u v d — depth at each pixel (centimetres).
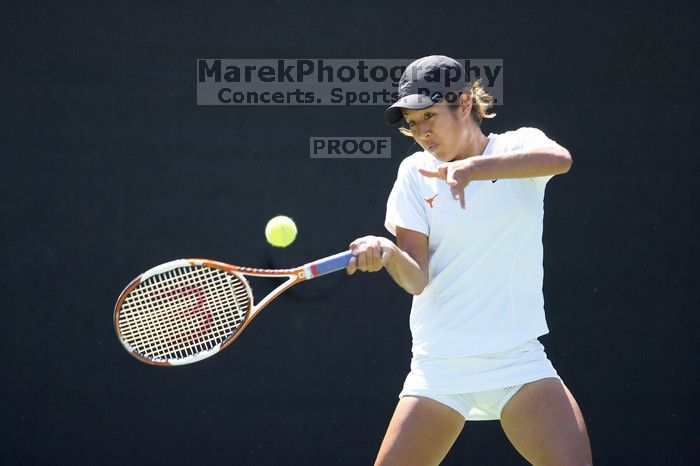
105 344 1684
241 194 1714
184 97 1708
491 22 1766
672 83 1802
